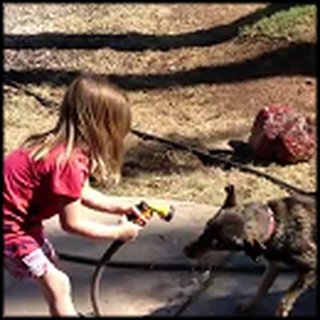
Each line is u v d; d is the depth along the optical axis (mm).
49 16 8320
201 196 4098
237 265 3357
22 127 5094
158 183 4285
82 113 2600
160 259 3467
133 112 5352
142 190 4195
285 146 4391
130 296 3230
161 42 7098
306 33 6430
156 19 7977
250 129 5004
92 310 3150
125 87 5879
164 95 5684
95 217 3777
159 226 3713
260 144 4500
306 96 5430
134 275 3357
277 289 3230
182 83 5898
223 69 6090
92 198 2854
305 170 4371
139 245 3566
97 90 2607
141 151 4680
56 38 7355
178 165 4516
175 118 5246
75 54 6816
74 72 6324
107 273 3369
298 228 2846
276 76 5828
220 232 2787
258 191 4133
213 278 3219
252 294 3207
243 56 6293
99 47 6984
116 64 6531
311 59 6035
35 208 2635
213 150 4688
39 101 5543
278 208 2896
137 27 7723
